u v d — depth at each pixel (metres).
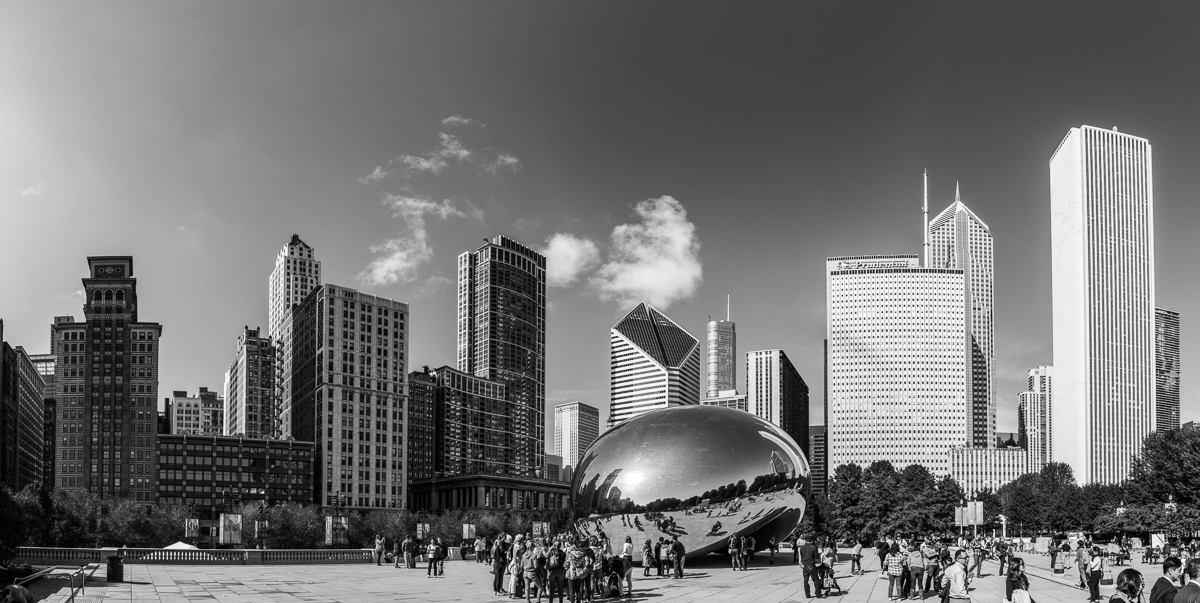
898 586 40.62
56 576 52.31
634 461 56.12
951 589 32.34
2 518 107.69
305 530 162.88
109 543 156.88
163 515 166.62
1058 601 43.75
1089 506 167.25
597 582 40.47
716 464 55.28
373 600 40.31
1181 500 117.88
